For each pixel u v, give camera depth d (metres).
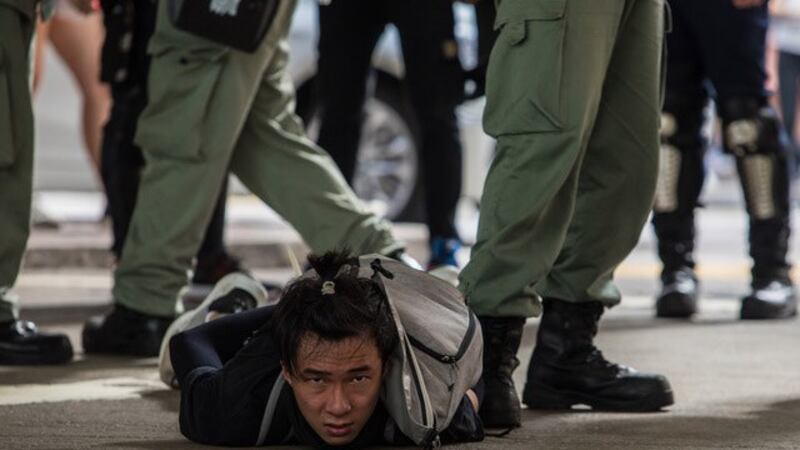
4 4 11.69
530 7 9.16
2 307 11.98
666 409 10.10
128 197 14.52
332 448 8.17
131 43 13.61
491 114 9.36
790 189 16.39
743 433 9.13
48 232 22.55
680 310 16.23
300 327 7.78
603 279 10.10
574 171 9.34
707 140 16.66
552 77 9.11
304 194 12.41
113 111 15.60
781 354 13.15
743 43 15.76
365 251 12.33
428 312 8.31
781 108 32.28
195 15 11.48
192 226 12.32
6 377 11.23
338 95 16.30
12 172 11.89
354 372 7.83
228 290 10.59
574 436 8.98
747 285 20.64
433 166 16.48
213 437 8.50
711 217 35.59
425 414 8.09
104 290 18.17
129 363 12.16
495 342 9.33
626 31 9.70
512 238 9.25
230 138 12.11
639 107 9.76
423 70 16.16
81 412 9.66
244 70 12.03
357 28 16.20
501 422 9.20
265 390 8.30
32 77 12.04
